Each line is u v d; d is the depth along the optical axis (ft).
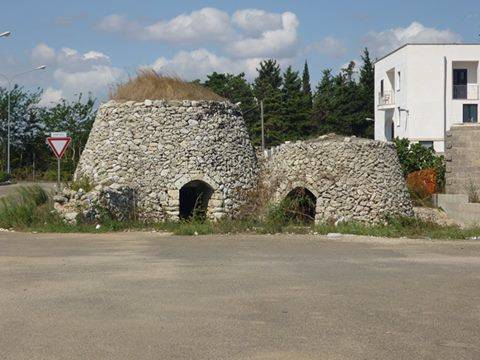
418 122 169.27
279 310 30.78
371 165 85.05
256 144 205.67
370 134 232.53
